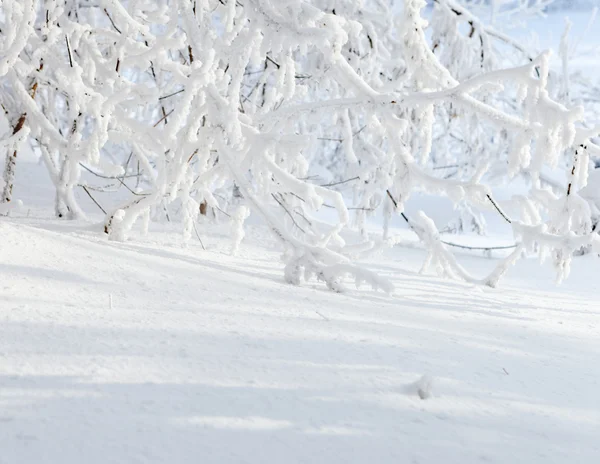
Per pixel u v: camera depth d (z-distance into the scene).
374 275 3.68
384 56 6.86
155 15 5.29
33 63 4.86
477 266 7.56
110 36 4.95
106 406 1.35
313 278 4.23
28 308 2.14
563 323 3.53
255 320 2.39
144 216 5.05
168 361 1.71
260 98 6.33
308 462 1.19
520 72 3.85
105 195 9.44
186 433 1.25
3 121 6.18
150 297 2.61
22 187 9.83
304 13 3.65
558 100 9.73
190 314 2.36
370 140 7.59
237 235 4.88
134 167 6.34
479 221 13.00
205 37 4.18
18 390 1.39
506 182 10.34
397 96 4.09
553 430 1.53
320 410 1.47
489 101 7.88
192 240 5.82
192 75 4.08
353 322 2.60
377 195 8.22
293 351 1.96
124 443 1.18
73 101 4.71
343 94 6.48
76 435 1.19
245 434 1.28
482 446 1.37
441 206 13.77
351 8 6.47
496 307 3.90
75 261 3.06
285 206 5.17
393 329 2.57
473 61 7.97
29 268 2.76
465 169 9.86
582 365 2.38
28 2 4.16
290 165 4.68
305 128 7.45
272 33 3.70
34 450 1.12
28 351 1.66
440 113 8.87
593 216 8.00
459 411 1.58
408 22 4.39
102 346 1.78
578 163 4.43
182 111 4.10
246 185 4.06
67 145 4.99
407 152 4.27
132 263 3.28
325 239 4.62
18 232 3.37
